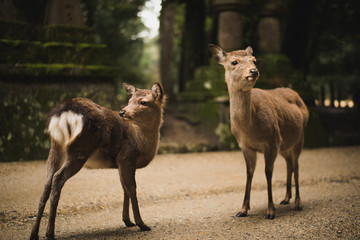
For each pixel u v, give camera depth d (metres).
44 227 5.40
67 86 11.15
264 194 7.70
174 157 11.59
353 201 6.61
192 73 17.78
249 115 5.80
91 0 18.83
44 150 10.41
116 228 5.43
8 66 10.15
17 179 7.82
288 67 14.57
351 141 14.98
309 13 16.73
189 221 5.75
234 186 8.19
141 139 5.22
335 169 9.89
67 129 4.66
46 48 11.06
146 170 9.58
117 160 5.17
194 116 15.00
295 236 4.95
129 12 21.25
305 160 11.34
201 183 8.37
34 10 15.48
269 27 14.80
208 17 24.16
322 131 14.42
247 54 5.85
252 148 6.14
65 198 6.76
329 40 23.23
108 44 24.69
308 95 14.41
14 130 10.06
